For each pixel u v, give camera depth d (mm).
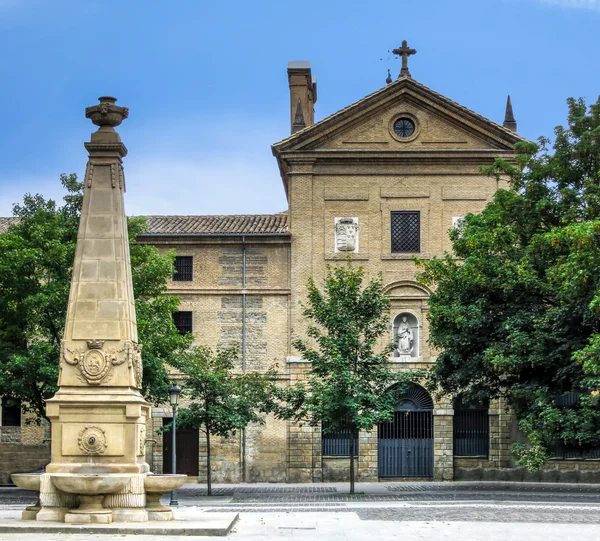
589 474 47500
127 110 25688
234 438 49469
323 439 49656
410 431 49594
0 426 48875
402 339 50031
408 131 51188
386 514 28703
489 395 41938
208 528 21906
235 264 50469
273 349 49969
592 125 41000
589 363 32781
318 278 50312
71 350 24328
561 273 34969
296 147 50844
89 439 23734
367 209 50719
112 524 22406
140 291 41250
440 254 50312
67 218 40438
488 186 50719
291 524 25156
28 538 20672
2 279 38375
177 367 41750
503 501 34500
